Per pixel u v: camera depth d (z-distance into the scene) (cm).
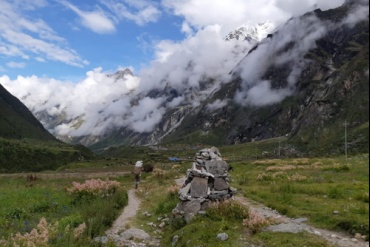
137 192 3253
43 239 1320
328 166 4684
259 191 2744
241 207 1695
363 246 1241
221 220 1605
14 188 3453
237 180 3850
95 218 1752
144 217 2095
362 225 1414
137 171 3762
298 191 2608
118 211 2234
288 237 1321
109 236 1606
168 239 1559
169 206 2175
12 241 1299
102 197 2522
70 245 1345
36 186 3712
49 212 2111
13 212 1973
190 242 1372
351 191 2475
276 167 5081
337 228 1488
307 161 6450
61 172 8894
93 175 6462
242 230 1484
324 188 2605
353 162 5362
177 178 4769
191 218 1700
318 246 1218
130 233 1659
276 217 1795
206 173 1908
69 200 2436
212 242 1339
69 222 1755
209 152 2069
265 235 1373
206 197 1845
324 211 1784
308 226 1534
